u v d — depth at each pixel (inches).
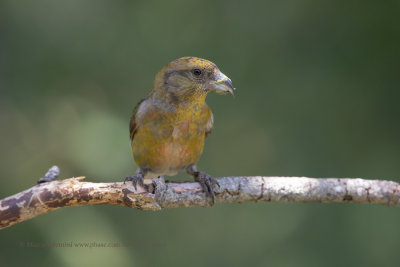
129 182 244.8
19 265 384.8
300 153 462.3
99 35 506.0
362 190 258.5
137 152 323.3
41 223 397.1
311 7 481.7
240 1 513.7
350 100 454.6
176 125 308.3
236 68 499.2
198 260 483.5
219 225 501.7
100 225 416.8
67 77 485.1
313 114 466.3
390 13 448.8
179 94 303.1
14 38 470.9
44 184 236.7
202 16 520.7
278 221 466.0
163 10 521.0
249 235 486.3
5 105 461.4
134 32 515.5
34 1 482.9
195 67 300.8
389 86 444.5
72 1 500.4
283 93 480.1
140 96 500.4
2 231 390.9
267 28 498.3
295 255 437.7
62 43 487.2
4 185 444.1
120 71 503.2
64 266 385.4
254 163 495.8
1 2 470.9
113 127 455.5
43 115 468.1
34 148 457.7
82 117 464.1
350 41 460.4
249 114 494.6
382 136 441.7
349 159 449.1
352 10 464.4
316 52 471.2
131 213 467.5
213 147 514.6
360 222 429.7
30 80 470.9
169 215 494.3
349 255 420.8
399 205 257.9
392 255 414.3
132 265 426.0
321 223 441.1
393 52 446.3
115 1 518.0
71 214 413.1
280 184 262.7
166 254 479.2
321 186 261.1
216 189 261.4
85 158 437.4
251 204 495.5
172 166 327.3
